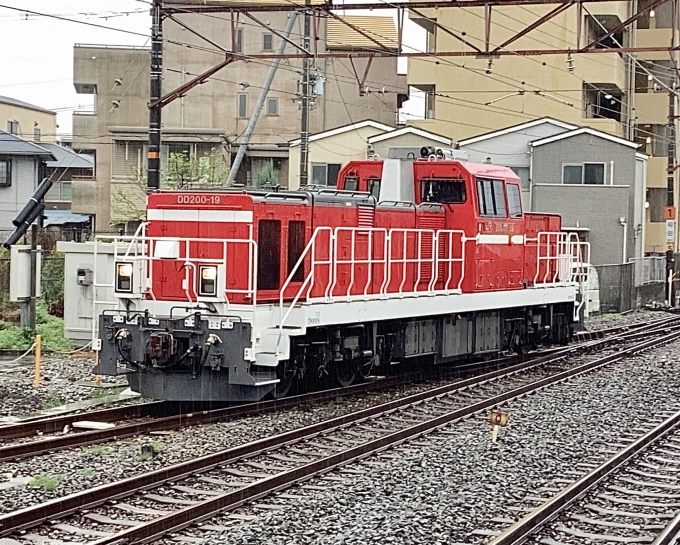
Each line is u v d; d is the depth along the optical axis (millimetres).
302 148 26531
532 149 40000
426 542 7551
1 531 7457
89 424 11977
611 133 42562
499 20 43844
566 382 17156
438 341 17547
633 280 39750
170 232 13797
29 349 17719
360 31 18078
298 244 14148
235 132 51875
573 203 39531
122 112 51094
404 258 16281
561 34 42625
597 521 8352
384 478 9688
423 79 45094
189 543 7453
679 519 8133
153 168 17875
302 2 33500
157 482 9109
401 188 17297
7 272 22500
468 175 17484
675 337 26250
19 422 12023
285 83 51594
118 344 13227
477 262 17797
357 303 14680
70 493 8828
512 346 20641
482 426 12867
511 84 41688
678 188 51375
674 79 40188
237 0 50219
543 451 11250
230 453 10281
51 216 49219
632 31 47094
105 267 19188
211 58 51781
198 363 12891
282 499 8867
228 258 13336
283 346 13094
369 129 39281
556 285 21641
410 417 13492
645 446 11531
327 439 11727
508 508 8648
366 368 16203
